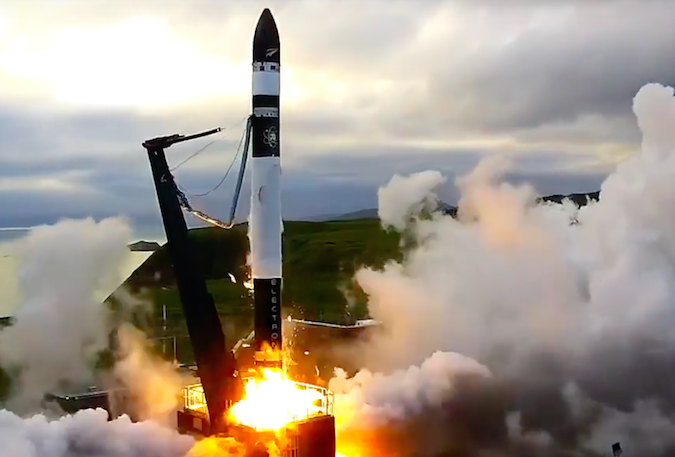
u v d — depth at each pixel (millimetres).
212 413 37031
